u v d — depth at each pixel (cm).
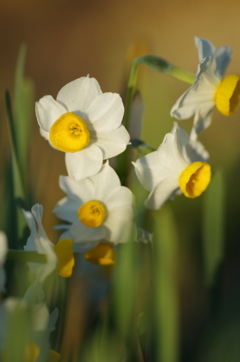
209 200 42
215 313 40
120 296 38
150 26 131
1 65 118
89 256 42
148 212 42
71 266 40
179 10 136
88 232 42
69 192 43
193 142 43
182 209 56
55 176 57
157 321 38
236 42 118
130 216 42
